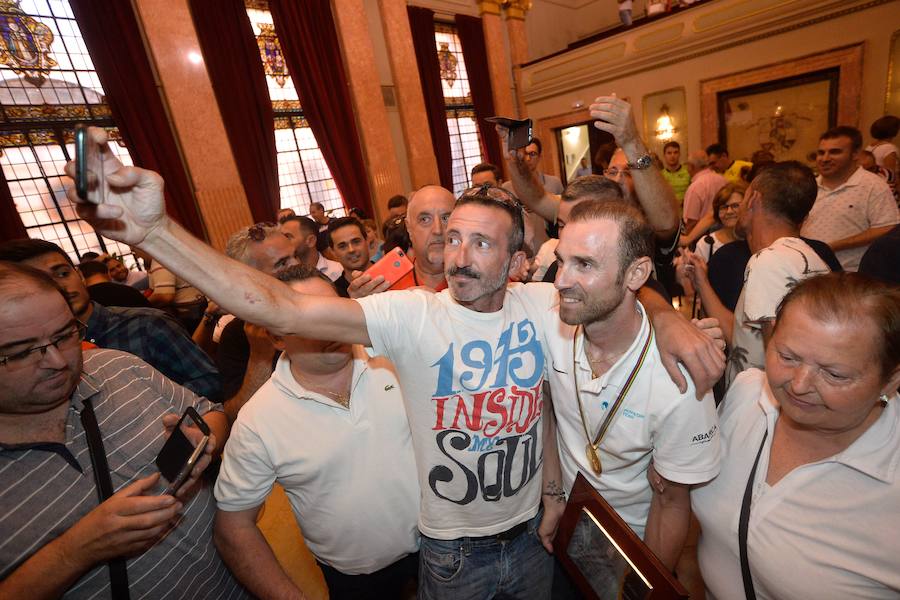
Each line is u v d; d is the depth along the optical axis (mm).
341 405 1126
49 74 5176
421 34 8289
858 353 665
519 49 10172
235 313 733
